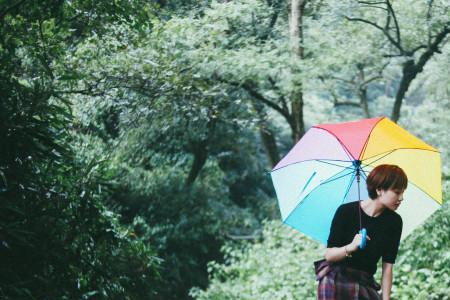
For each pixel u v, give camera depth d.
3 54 5.58
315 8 11.52
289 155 4.25
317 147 4.19
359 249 3.77
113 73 7.48
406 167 4.12
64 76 5.97
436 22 10.95
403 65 12.38
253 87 11.97
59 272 5.32
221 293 10.95
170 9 10.27
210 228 14.70
